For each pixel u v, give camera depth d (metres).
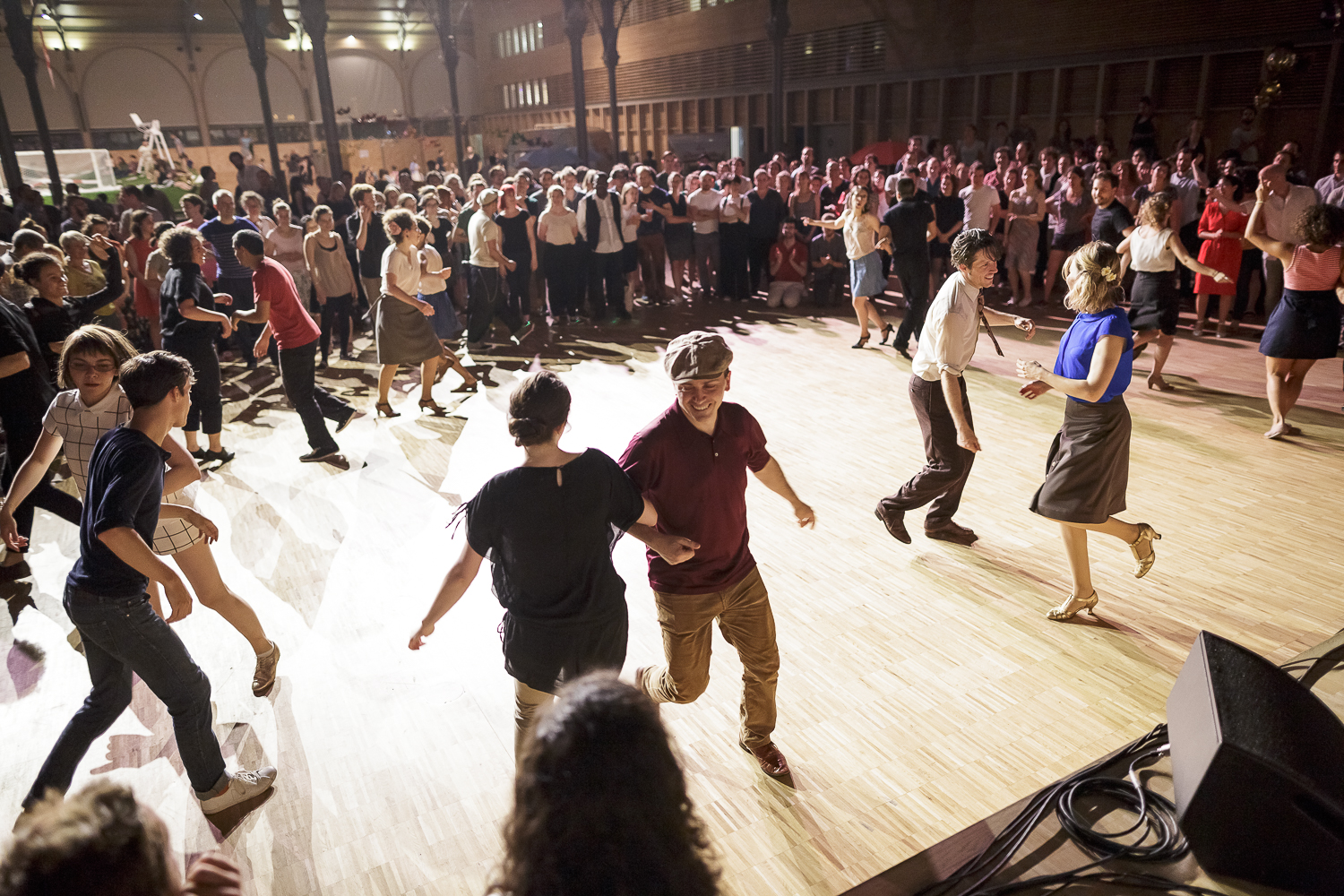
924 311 7.93
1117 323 3.31
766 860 2.54
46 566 4.68
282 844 2.69
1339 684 3.12
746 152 22.23
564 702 1.26
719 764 2.96
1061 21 14.24
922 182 11.56
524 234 9.50
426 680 3.50
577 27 19.20
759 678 2.80
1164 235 6.17
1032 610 3.86
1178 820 2.35
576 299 10.07
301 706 3.36
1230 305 8.02
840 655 3.56
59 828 1.09
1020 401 6.64
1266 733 2.25
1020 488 5.13
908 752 2.99
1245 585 3.96
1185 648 3.52
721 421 2.57
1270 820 2.21
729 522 2.62
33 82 18.31
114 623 2.58
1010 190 10.24
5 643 3.93
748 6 21.27
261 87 19.45
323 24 18.61
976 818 2.67
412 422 6.71
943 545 4.50
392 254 6.49
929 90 17.12
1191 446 5.56
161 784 2.98
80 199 11.52
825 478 5.41
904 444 5.95
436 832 2.71
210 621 3.97
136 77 31.28
